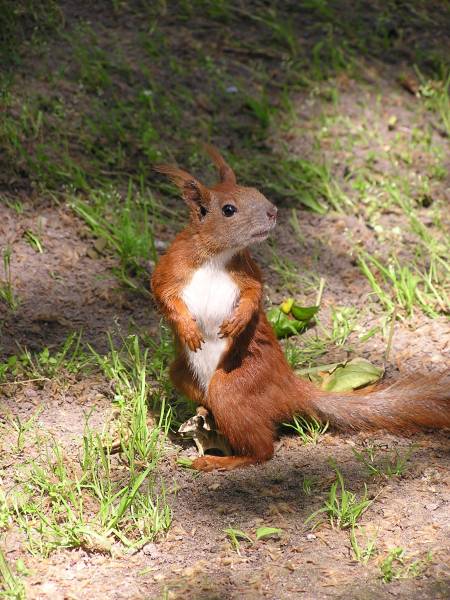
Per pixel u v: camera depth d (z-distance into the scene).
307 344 10.65
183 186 8.89
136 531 7.84
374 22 15.62
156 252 11.66
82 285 11.16
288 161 13.09
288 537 7.77
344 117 13.99
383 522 7.91
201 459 8.74
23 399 9.51
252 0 15.60
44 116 13.02
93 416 9.33
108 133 13.01
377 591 7.12
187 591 7.17
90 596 7.15
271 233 12.20
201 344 9.01
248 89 14.20
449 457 8.83
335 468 8.64
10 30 14.02
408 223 12.48
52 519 7.89
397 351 10.49
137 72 14.02
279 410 8.99
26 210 11.91
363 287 11.58
